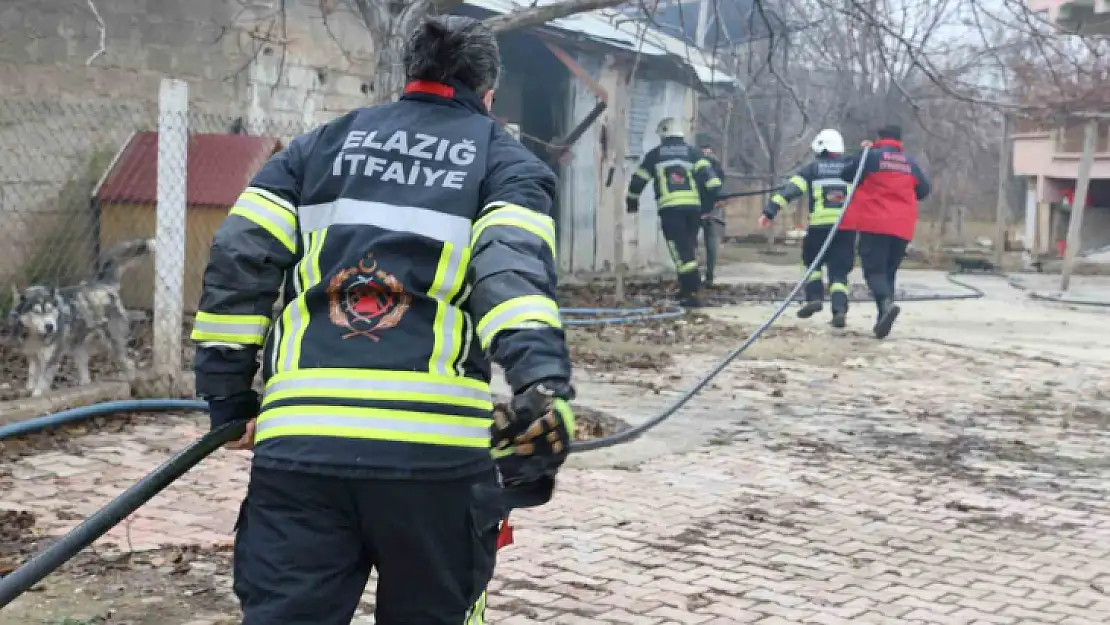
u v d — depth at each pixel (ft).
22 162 36.01
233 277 8.57
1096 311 52.90
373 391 8.11
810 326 44.39
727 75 69.21
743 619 14.89
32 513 18.15
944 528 19.40
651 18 29.55
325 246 8.57
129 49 38.81
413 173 8.71
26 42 36.27
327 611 8.13
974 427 27.55
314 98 44.01
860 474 22.86
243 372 8.71
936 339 42.04
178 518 18.28
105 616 14.16
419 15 27.20
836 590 16.17
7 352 31.01
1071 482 22.74
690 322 44.29
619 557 17.26
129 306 36.88
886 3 41.45
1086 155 60.08
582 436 24.94
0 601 7.86
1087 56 56.34
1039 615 15.37
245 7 37.88
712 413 28.30
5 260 35.53
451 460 8.14
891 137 40.37
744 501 20.65
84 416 22.17
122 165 37.50
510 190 8.54
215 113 40.78
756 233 102.42
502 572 16.40
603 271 62.95
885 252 40.65
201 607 14.61
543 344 7.71
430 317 8.35
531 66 57.36
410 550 8.22
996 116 79.25
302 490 8.09
